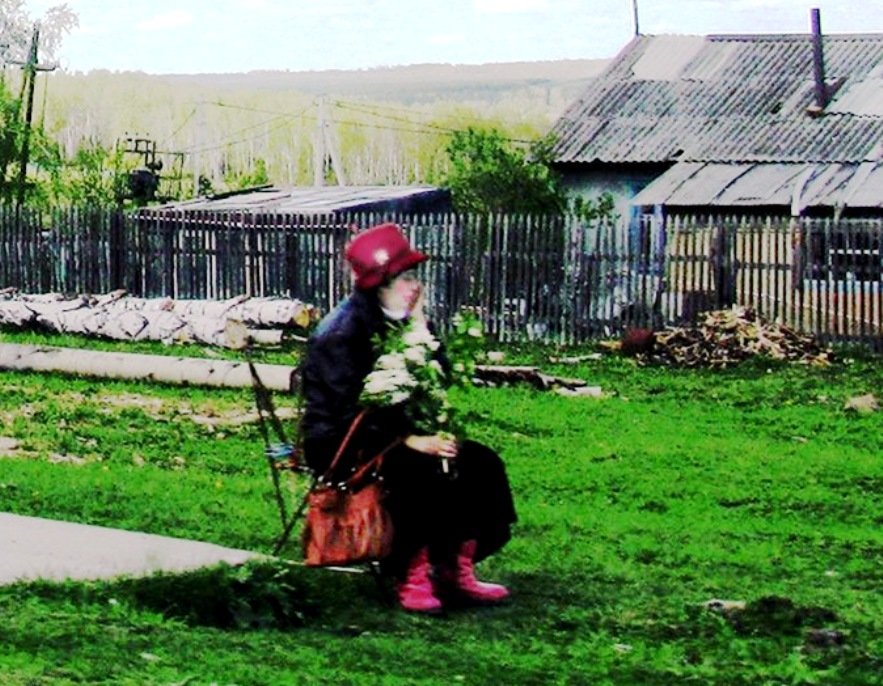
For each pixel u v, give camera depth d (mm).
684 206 39062
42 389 21656
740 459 17641
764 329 27750
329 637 8508
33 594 8727
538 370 23672
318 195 41969
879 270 28453
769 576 11328
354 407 9023
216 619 8750
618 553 11961
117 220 33844
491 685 7527
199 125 109438
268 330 28344
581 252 30094
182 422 19203
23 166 56250
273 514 12914
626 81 46531
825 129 41531
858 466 17375
